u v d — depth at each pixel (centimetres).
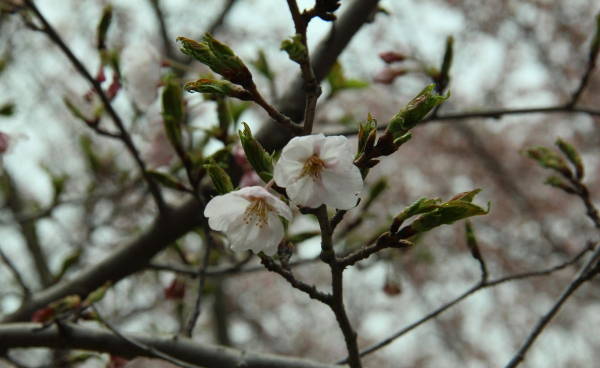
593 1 1049
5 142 260
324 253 139
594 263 227
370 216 300
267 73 307
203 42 130
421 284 1103
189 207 281
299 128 133
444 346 1211
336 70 309
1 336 237
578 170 248
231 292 1078
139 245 287
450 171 1126
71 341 232
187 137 253
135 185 414
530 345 219
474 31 1084
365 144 132
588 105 1062
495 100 1136
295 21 129
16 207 541
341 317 155
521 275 227
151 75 259
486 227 1084
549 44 1083
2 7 257
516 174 1099
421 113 128
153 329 338
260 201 136
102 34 255
